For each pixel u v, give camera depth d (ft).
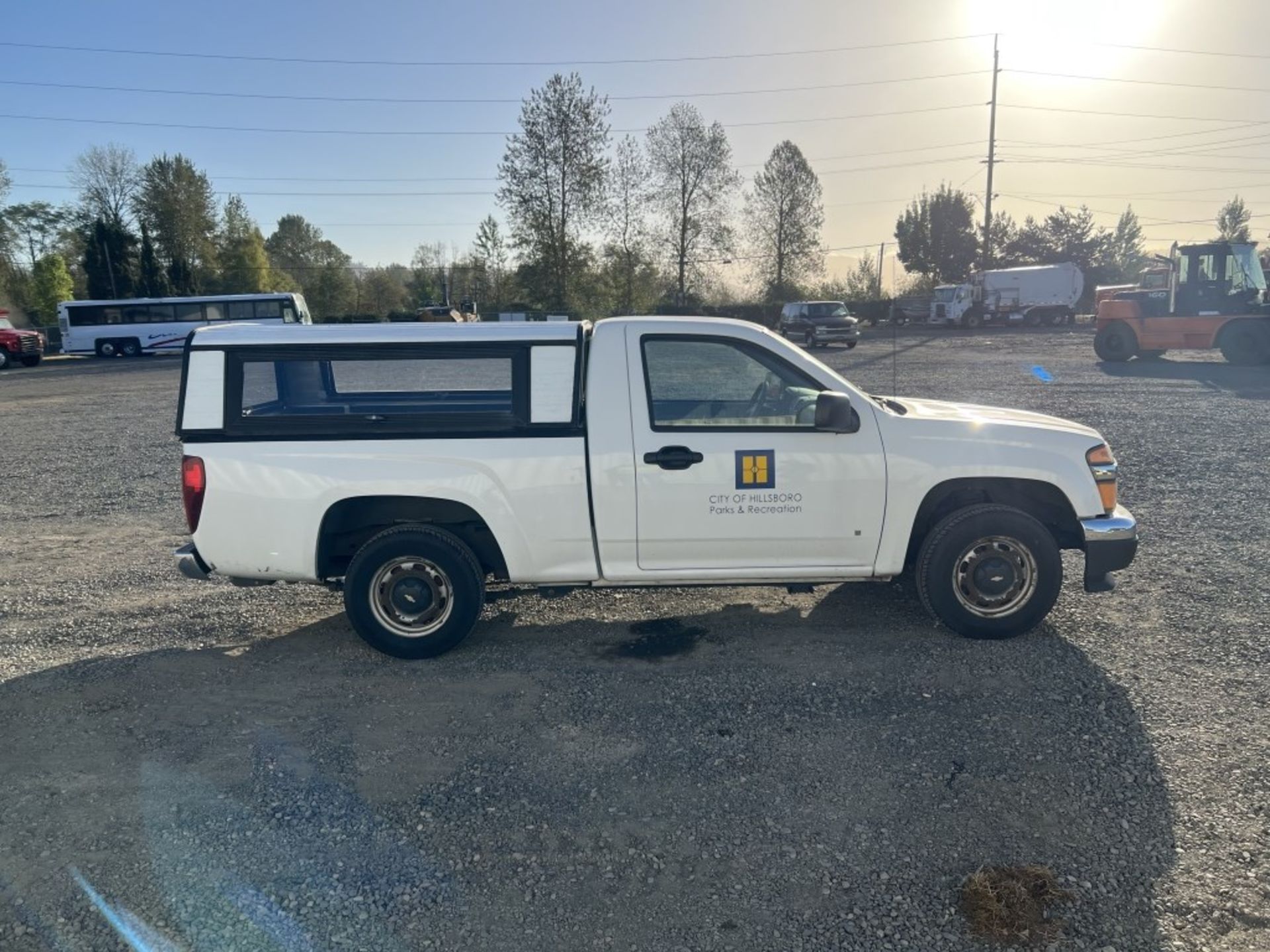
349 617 16.57
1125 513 16.72
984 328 163.22
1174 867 9.98
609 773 12.32
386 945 9.15
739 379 16.29
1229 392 54.19
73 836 11.10
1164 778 11.75
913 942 9.00
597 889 9.93
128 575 22.43
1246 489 28.22
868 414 16.22
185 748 13.29
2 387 91.97
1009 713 13.65
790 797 11.59
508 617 18.53
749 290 211.61
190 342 16.12
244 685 15.55
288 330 16.17
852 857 10.35
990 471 16.11
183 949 9.11
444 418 16.02
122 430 51.60
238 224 240.73
